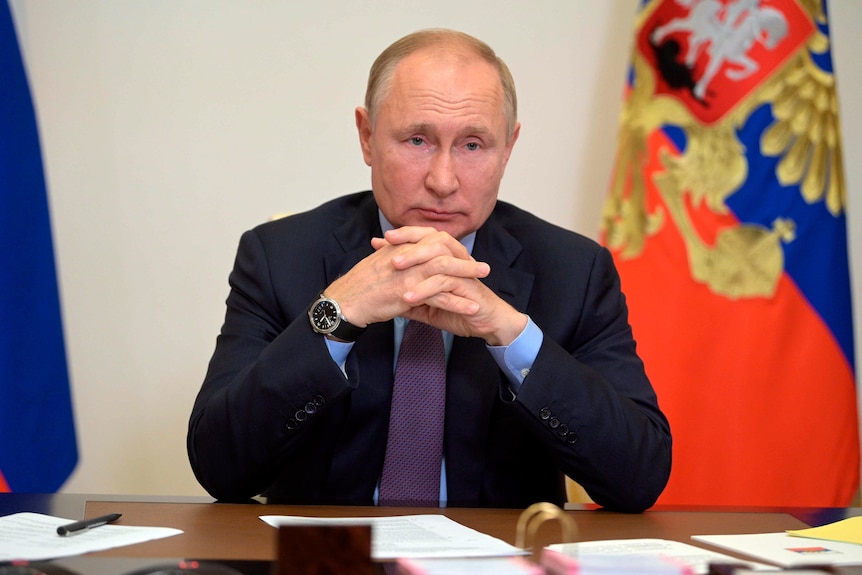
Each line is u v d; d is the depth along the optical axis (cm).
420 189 350
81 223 632
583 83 659
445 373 356
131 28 635
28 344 534
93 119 632
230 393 329
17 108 543
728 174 541
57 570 199
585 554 222
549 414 321
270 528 254
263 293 380
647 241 548
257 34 644
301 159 648
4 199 532
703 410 524
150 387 638
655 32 564
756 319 528
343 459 351
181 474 639
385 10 652
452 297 321
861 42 669
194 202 641
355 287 325
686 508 341
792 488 516
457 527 256
